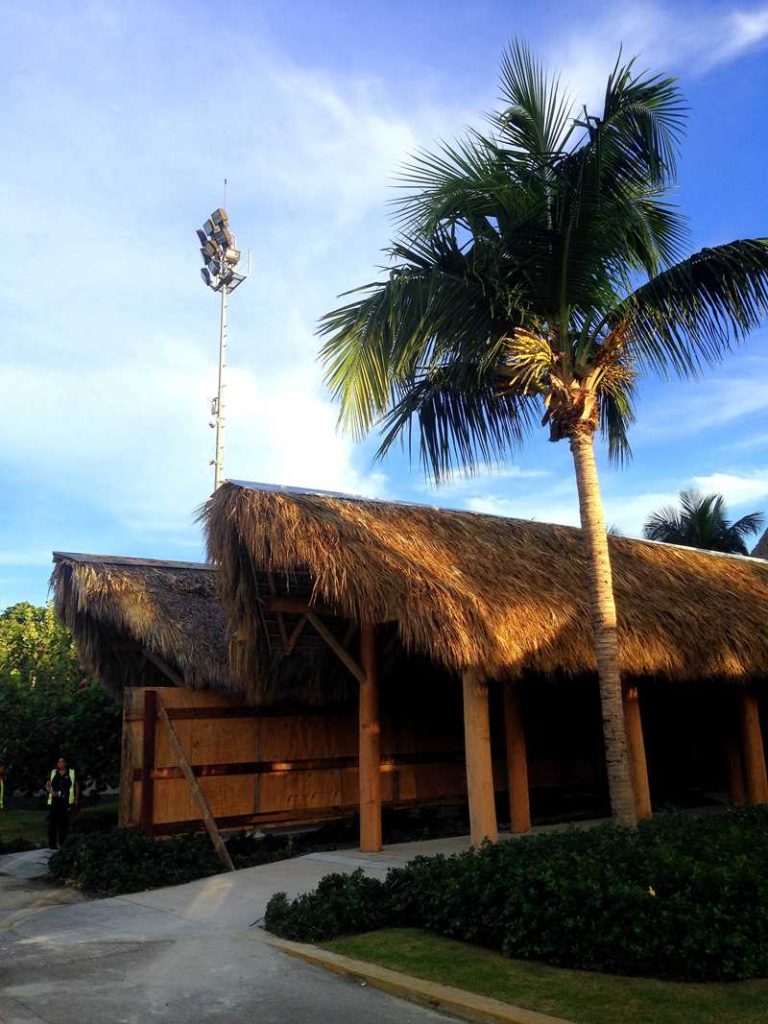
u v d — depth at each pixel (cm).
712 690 1667
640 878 569
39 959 618
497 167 873
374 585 912
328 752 1338
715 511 3888
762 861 625
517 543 1196
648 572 1320
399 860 980
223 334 2611
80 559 1303
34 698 1698
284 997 517
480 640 898
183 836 1095
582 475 903
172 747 1179
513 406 1043
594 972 528
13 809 1983
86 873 950
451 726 1472
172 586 1329
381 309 874
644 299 926
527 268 897
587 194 848
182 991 531
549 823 1387
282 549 929
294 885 864
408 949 600
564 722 1596
